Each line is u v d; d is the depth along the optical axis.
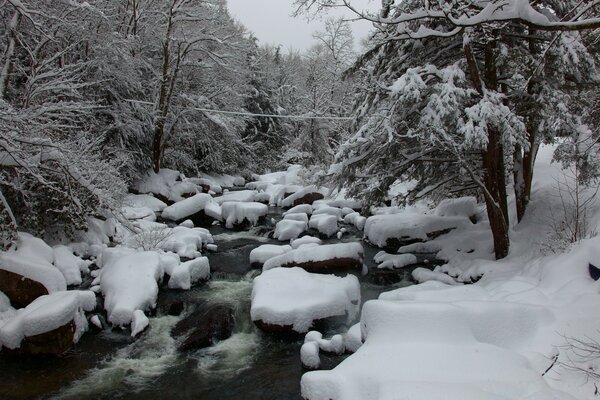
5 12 12.37
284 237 14.55
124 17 20.94
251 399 6.22
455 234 13.12
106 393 6.38
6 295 8.04
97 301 9.02
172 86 20.62
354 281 8.96
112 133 18.70
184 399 6.26
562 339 5.33
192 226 15.75
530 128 10.62
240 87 28.06
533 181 13.48
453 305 5.62
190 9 20.75
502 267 9.63
